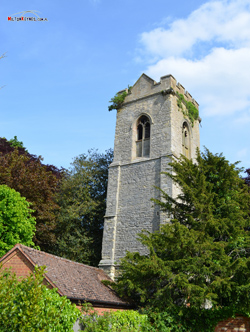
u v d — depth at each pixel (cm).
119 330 1268
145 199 2647
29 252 1686
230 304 1580
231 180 1964
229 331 1575
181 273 1568
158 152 2753
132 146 2944
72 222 3250
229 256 1645
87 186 3503
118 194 2827
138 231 2567
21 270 1579
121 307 1862
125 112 3141
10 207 2184
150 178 2700
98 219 3472
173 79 3006
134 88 3167
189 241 1566
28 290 926
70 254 3092
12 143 4372
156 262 1612
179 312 1526
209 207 1748
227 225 1739
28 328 862
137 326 1409
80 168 3662
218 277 1489
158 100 2952
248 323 1549
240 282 1477
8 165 2855
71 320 1091
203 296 1436
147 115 2969
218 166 2019
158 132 2834
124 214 2711
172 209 2000
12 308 876
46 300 978
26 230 2233
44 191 2880
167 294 1603
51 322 940
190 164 2031
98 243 3359
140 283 1741
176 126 2880
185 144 3078
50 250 3192
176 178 2006
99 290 1822
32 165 3041
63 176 3688
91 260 3212
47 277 1516
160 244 1767
